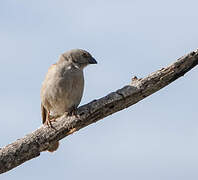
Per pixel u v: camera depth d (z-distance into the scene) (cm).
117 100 1129
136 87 1123
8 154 1116
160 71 1122
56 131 1141
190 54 1104
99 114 1148
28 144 1129
